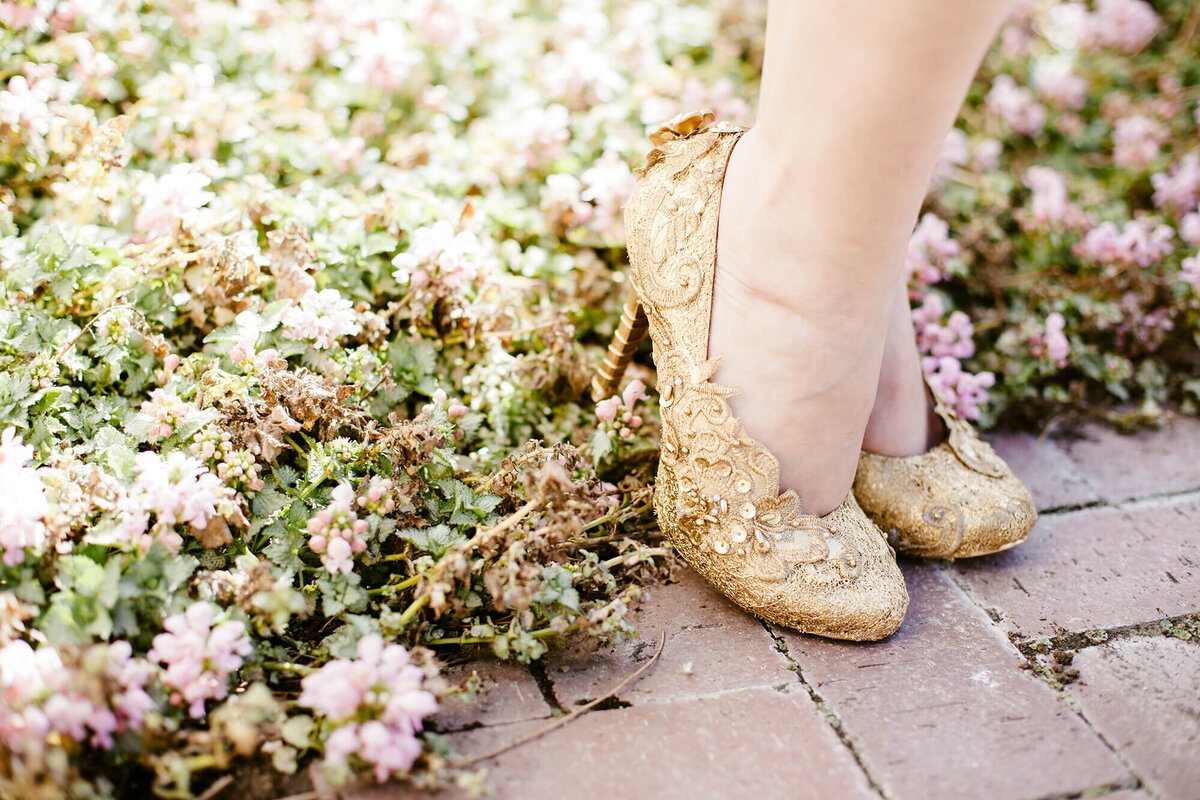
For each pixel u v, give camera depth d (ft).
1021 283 2.90
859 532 2.13
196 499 1.97
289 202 2.46
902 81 1.83
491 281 2.47
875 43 1.82
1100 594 2.23
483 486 2.16
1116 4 3.98
